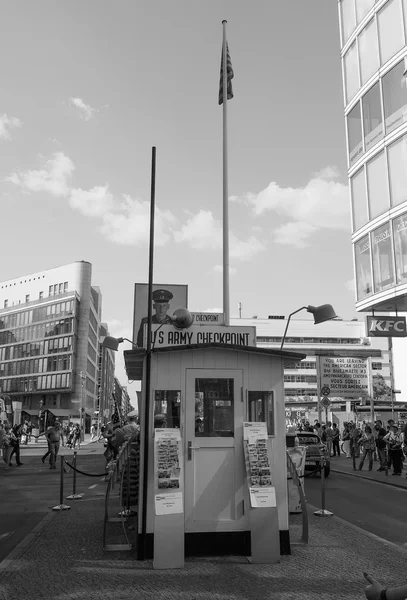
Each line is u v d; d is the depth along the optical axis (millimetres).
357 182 27844
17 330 103250
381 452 20062
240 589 5539
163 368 7270
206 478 7027
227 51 16641
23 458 26188
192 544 6836
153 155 7664
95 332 111500
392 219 24672
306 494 13664
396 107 24766
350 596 5305
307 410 52844
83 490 13609
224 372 7340
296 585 5672
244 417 7254
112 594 5355
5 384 103125
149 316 7273
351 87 28766
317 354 28609
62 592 5410
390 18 25484
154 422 7102
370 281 26219
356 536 8094
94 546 7363
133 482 10172
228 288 14789
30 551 7074
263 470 6949
